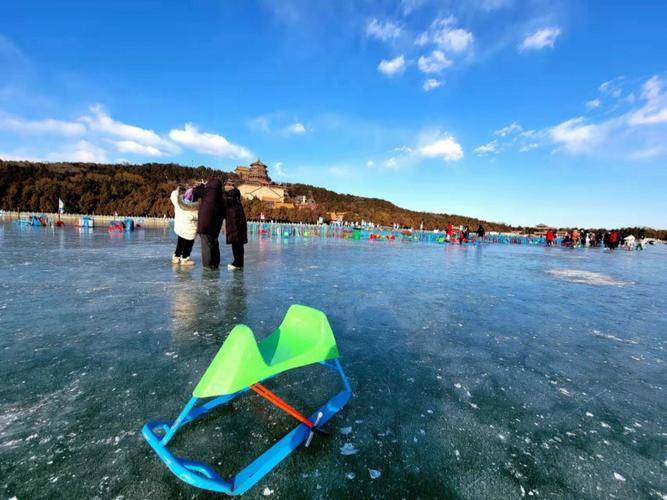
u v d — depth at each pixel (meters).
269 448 1.66
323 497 1.38
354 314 4.27
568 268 11.11
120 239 15.02
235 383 1.46
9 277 5.77
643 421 2.07
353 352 3.00
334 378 2.47
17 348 2.79
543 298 5.84
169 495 1.37
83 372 2.39
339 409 2.02
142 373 2.40
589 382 2.59
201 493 1.39
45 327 3.32
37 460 1.54
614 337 3.75
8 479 1.42
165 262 8.18
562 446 1.79
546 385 2.50
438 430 1.88
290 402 2.10
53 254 9.00
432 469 1.57
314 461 1.58
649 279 9.05
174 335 3.20
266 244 16.39
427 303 5.05
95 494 1.36
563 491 1.47
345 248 15.89
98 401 2.03
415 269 9.08
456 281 7.30
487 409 2.13
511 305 5.17
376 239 28.34
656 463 1.68
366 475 1.51
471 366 2.79
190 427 1.81
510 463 1.63
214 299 4.70
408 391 2.32
